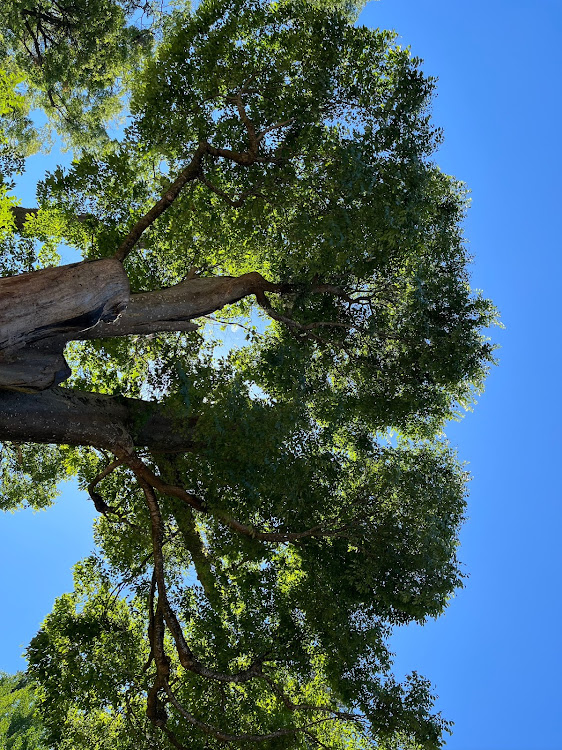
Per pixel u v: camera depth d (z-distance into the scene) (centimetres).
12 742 1659
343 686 1173
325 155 1245
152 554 1321
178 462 1238
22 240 1323
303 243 1237
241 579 1283
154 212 1172
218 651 1203
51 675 1184
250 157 1249
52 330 811
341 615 1238
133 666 1227
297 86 1294
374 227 1179
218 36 1282
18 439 1023
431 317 1419
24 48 2411
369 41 1290
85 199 1333
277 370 1295
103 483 1372
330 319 1403
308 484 1270
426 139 1289
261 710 1184
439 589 1220
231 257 1509
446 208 1478
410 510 1305
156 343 1402
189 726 1121
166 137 1320
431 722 1143
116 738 1160
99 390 1398
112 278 861
